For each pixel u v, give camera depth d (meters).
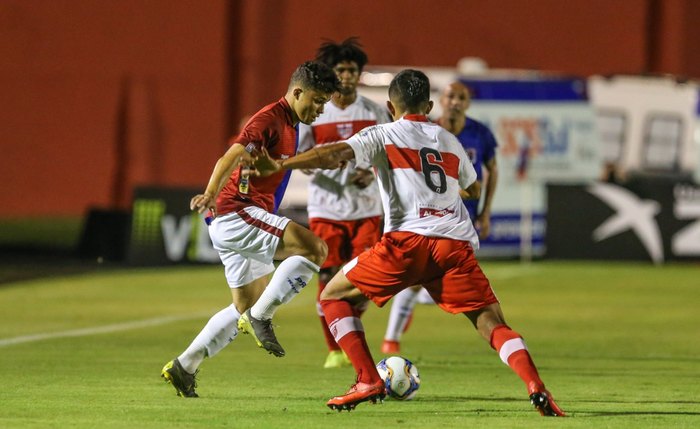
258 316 24.77
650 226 71.88
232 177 25.44
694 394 28.22
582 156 76.56
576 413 24.88
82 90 101.88
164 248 66.75
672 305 51.88
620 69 109.25
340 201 34.06
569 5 108.44
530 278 63.47
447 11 107.00
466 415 24.41
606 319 46.88
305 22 104.44
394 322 36.66
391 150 23.62
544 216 72.38
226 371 32.03
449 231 23.44
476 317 23.69
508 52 107.94
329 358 33.25
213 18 103.38
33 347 36.72
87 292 54.66
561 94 76.75
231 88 104.19
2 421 23.22
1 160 100.38
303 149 34.34
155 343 38.06
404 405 25.92
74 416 23.94
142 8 102.56
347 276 23.95
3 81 100.38
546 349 38.09
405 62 106.50
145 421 23.33
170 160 103.19
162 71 102.94
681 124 82.12
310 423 23.19
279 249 25.06
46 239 82.38
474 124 36.50
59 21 101.25
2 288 56.00
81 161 102.06
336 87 25.08
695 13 109.50
